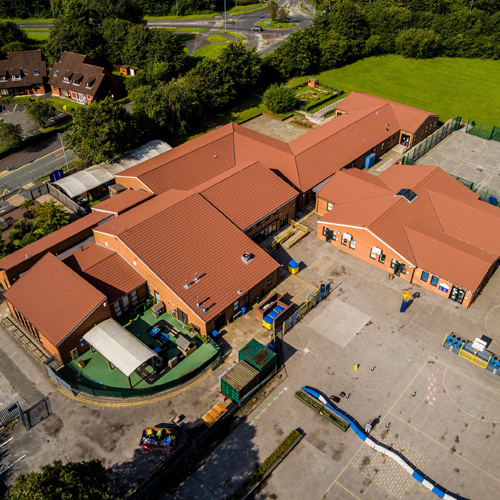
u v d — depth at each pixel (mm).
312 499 41594
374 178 77500
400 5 162000
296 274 64875
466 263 60062
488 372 52000
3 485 43094
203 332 55062
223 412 47531
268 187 71938
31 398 50656
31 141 98812
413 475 42938
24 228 74562
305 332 56719
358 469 43688
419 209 68875
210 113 109125
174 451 45000
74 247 67312
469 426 46969
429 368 52438
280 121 105688
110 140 82562
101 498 35844
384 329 56875
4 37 136875
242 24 166750
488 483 42562
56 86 117312
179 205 64625
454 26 141000
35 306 55656
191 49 144750
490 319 57969
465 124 104500
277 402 49344
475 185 83812
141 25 125438
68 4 135250
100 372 53031
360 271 65250
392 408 48531
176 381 50500
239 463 44188
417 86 123438
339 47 128750
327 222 68500
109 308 56094
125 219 63469
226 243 62375
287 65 123750
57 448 45781
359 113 93375
